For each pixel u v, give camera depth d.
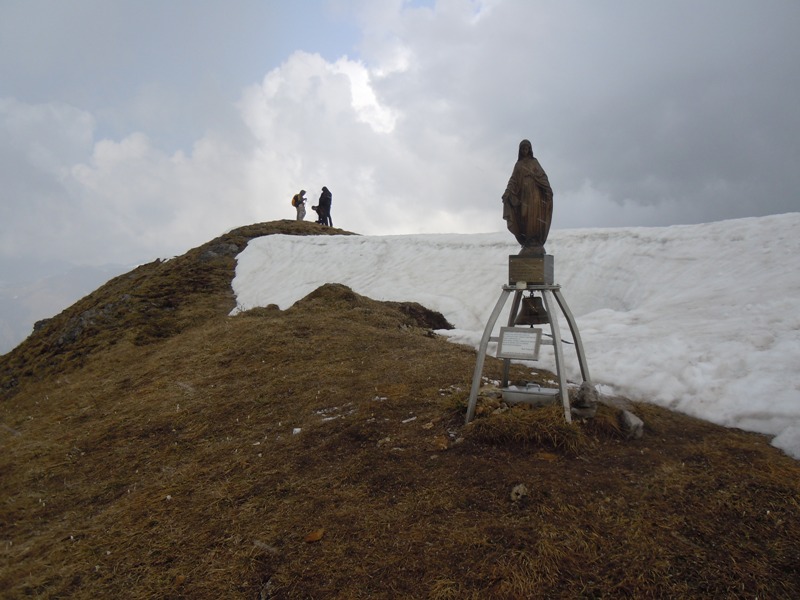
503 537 4.17
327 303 14.91
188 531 5.03
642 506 4.41
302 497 5.19
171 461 6.96
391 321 13.45
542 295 5.94
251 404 8.34
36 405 11.93
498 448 5.46
